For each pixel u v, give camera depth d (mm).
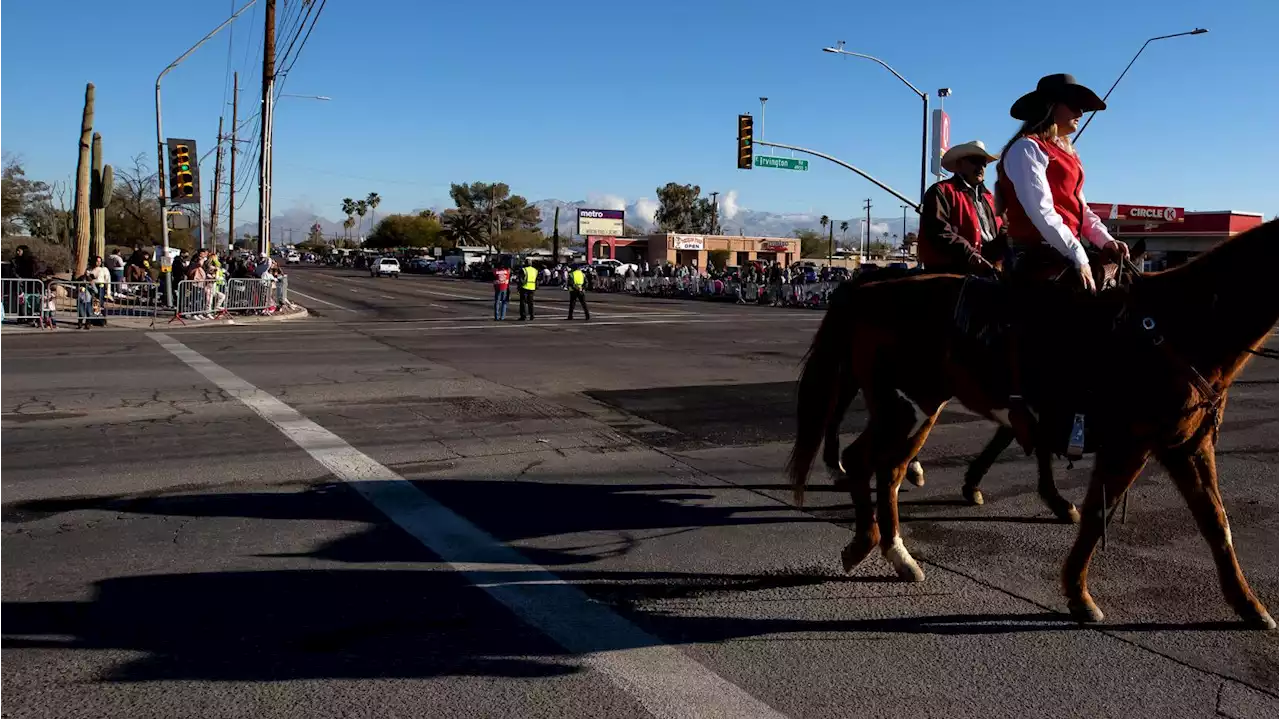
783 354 16484
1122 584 4938
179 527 5797
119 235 70062
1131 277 4312
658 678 3830
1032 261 4633
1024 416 4543
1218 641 4219
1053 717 3531
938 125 28250
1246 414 10133
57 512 6082
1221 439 8773
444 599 4680
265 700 3598
